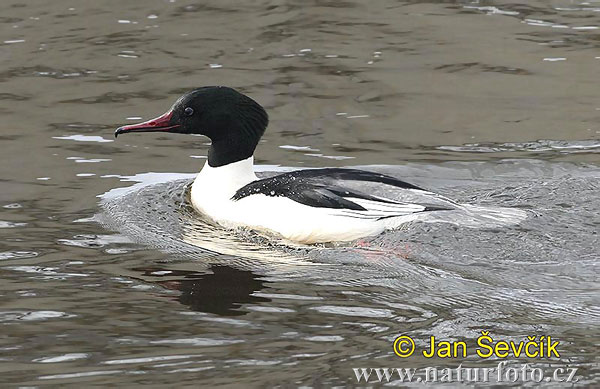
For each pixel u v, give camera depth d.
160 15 20.64
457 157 14.47
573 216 11.79
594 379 8.33
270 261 11.05
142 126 12.79
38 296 10.05
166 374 8.50
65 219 12.23
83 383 8.36
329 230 11.55
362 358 8.75
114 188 13.31
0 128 15.42
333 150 14.74
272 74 17.62
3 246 11.36
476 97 16.66
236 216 12.12
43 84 17.27
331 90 16.97
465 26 19.80
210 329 9.34
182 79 17.42
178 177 13.79
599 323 9.37
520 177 13.69
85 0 21.52
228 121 12.65
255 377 8.44
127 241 11.57
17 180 13.52
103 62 18.23
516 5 21.02
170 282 10.42
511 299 9.93
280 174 13.02
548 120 15.76
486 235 11.24
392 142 15.05
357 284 10.38
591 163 14.17
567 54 18.33
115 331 9.28
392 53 18.50
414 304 9.87
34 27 19.97
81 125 15.62
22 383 8.36
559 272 10.52
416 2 21.25
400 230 11.40
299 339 9.12
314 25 19.97
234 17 20.47
